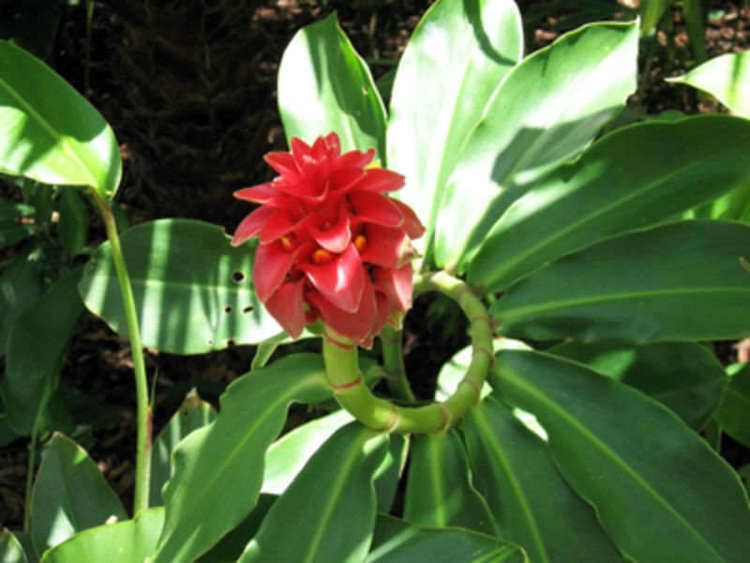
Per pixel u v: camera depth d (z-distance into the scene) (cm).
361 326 53
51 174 65
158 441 83
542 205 71
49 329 91
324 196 51
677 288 65
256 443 60
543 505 63
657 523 61
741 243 65
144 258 73
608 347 79
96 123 67
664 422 63
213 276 73
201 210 110
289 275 54
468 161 74
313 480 61
